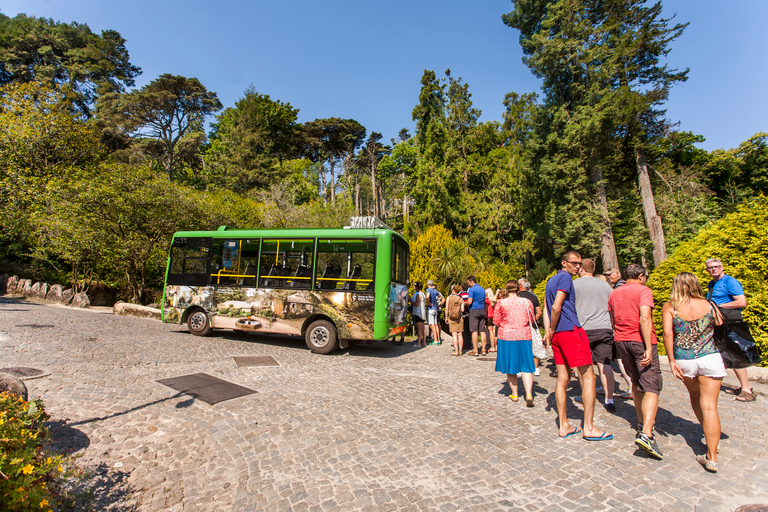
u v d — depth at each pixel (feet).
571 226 74.74
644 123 84.07
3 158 65.92
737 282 16.61
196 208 59.06
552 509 10.17
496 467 12.51
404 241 34.99
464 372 25.72
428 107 111.04
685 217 77.97
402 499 10.80
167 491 11.61
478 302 32.42
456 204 98.94
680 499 10.46
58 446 12.94
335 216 90.94
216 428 15.65
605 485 11.24
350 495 11.10
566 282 14.64
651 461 12.61
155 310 48.57
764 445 13.53
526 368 18.43
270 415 17.01
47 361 22.33
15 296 60.49
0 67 150.92
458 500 10.68
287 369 25.25
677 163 107.04
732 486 11.05
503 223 93.76
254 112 167.53
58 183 56.13
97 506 10.57
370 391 20.93
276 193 98.89
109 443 13.79
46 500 7.93
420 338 37.04
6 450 8.18
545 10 92.94
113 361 23.80
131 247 53.16
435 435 15.10
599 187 76.18
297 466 12.90
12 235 65.10
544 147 82.12
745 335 15.33
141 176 56.44
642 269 14.57
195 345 31.14
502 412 17.70
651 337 13.15
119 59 180.75
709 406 11.96
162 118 146.41
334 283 31.65
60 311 46.60
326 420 16.60
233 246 35.32
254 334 39.45
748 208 27.73
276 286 33.24
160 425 15.57
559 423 15.52
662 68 83.76
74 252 53.88
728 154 100.99
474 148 117.60
